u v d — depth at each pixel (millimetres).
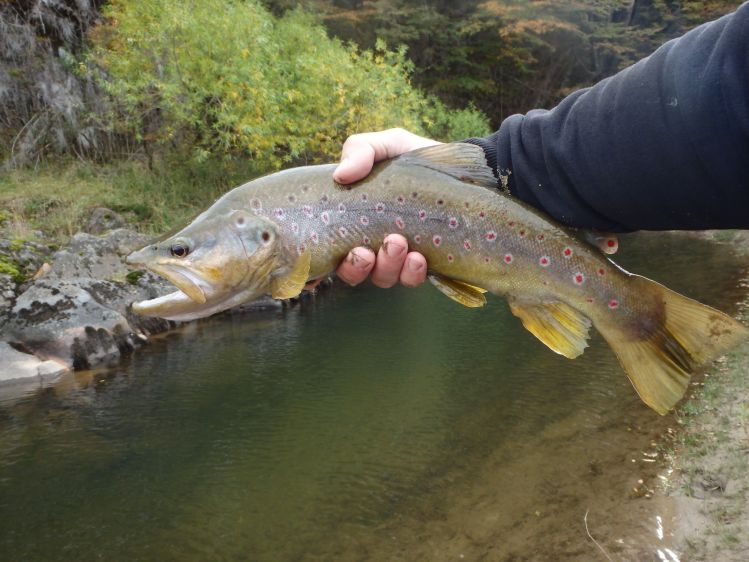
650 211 271
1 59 2330
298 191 362
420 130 2678
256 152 2133
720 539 669
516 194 348
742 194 236
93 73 2318
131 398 1169
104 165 2338
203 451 975
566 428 998
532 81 5688
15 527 789
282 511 815
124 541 759
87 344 1339
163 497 852
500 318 1638
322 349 1423
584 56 5684
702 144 235
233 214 353
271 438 1012
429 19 4652
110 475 911
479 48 5109
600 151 277
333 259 364
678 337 332
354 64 2455
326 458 944
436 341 1467
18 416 1095
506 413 1071
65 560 723
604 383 1176
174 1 2047
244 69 2012
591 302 346
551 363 1299
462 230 354
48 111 2363
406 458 939
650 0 5625
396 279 368
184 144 2332
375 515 798
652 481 813
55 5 2455
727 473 792
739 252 2547
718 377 1099
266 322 1640
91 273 1553
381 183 362
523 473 872
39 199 1907
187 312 353
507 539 726
